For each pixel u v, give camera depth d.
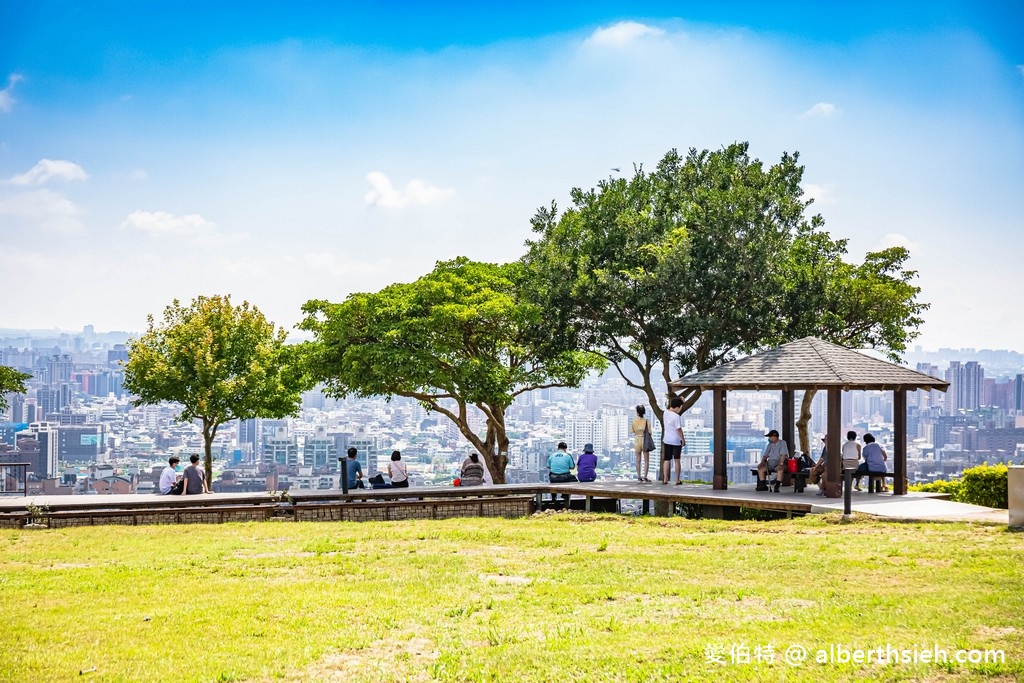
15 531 20.94
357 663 9.99
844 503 20.47
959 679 8.77
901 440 23.50
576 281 31.70
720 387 24.33
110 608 12.37
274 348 37.12
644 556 15.99
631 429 27.59
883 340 34.62
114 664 9.90
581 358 36.75
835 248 35.00
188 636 10.94
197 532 20.33
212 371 34.62
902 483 23.41
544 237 34.22
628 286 31.64
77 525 22.20
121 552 17.36
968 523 18.55
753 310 31.70
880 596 12.12
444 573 14.75
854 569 14.19
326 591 13.39
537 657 9.91
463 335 32.16
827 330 33.09
